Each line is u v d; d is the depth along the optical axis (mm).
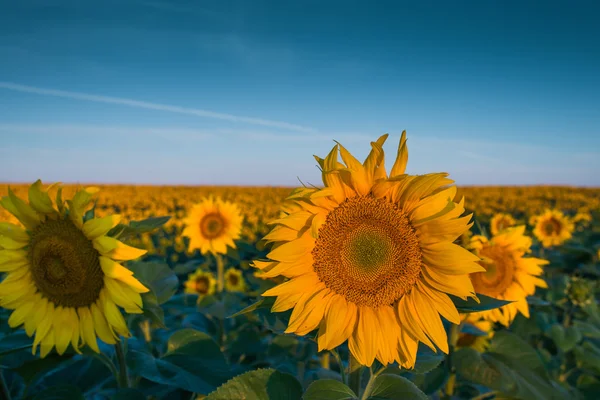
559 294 6355
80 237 2799
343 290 2324
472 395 4914
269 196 42938
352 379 2426
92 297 2877
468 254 2145
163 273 3803
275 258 2258
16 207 2785
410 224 2309
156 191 49812
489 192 47781
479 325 4309
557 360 5633
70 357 3094
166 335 5594
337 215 2336
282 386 2395
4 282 2898
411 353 2268
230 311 5746
